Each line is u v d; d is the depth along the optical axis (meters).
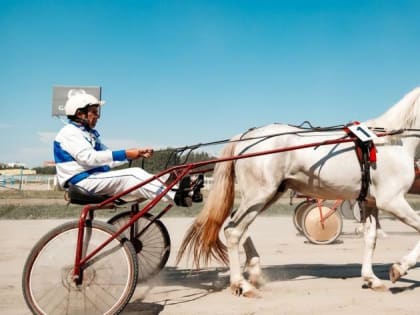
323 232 8.54
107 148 4.71
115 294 3.78
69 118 4.38
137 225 5.13
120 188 4.16
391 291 4.98
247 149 5.06
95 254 3.78
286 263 6.70
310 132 5.15
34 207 15.62
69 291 3.74
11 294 4.79
